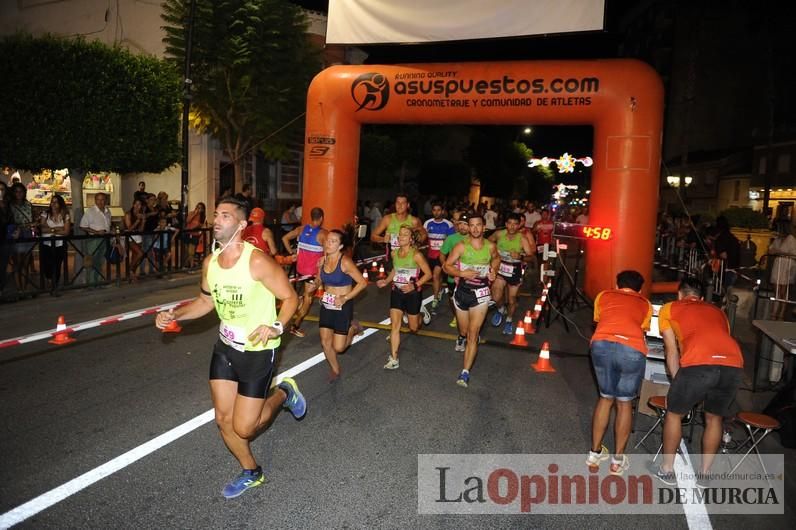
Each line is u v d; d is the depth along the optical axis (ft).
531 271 53.72
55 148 35.27
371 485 13.35
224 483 13.10
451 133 117.60
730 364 13.69
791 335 18.45
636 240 33.01
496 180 133.90
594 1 30.83
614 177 32.94
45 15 71.61
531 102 33.76
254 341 11.32
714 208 123.54
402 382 20.86
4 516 11.44
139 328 26.50
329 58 78.02
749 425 14.82
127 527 11.26
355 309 33.45
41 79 34.76
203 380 19.84
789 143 102.42
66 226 33.04
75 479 12.98
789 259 38.34
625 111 32.42
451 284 27.78
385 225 30.04
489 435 16.58
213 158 64.59
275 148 59.72
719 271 36.76
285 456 14.62
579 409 19.07
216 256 11.93
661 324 14.85
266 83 55.98
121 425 15.97
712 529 12.32
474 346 20.51
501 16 32.68
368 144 78.79
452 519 12.12
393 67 36.55
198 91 54.19
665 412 15.28
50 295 31.27
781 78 103.65
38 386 18.72
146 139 39.17
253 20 53.88
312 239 25.84
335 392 19.49
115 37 66.64
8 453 14.10
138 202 38.37
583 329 30.81
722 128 130.00
